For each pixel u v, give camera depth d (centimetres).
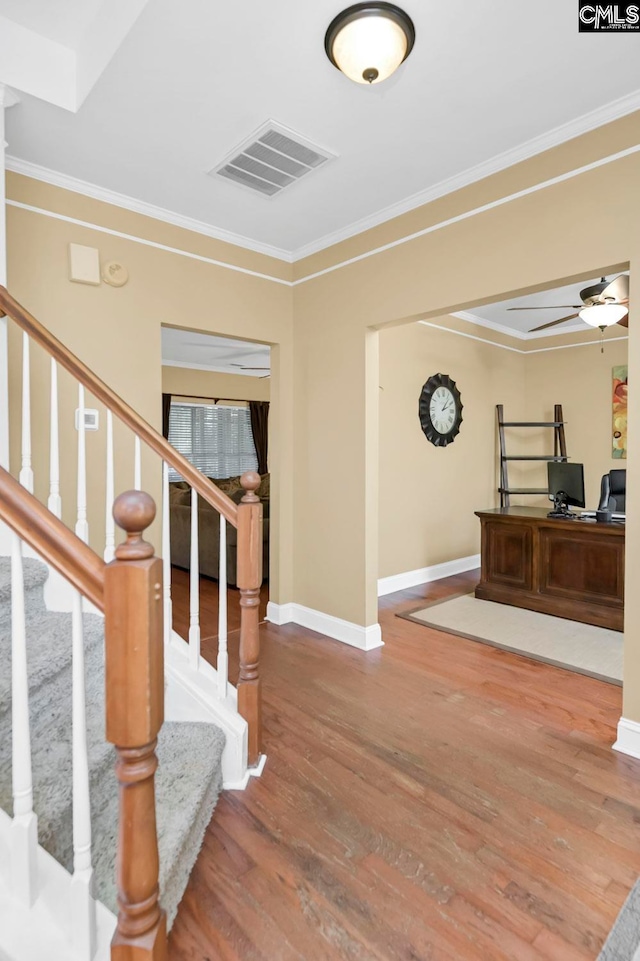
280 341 372
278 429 379
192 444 826
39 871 108
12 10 196
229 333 342
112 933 107
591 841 164
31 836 102
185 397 810
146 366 302
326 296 351
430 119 224
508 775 199
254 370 862
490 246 260
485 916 137
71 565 90
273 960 125
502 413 579
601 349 574
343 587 345
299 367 374
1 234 211
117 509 88
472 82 201
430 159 254
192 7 166
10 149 246
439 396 517
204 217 315
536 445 627
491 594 434
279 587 381
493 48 183
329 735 227
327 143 241
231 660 314
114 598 88
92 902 101
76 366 196
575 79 199
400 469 481
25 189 258
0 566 196
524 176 246
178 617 393
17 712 99
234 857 157
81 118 222
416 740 223
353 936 131
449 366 530
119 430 290
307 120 224
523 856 158
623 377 559
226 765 188
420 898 142
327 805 181
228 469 869
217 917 136
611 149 217
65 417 269
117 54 186
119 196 288
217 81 200
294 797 185
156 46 183
